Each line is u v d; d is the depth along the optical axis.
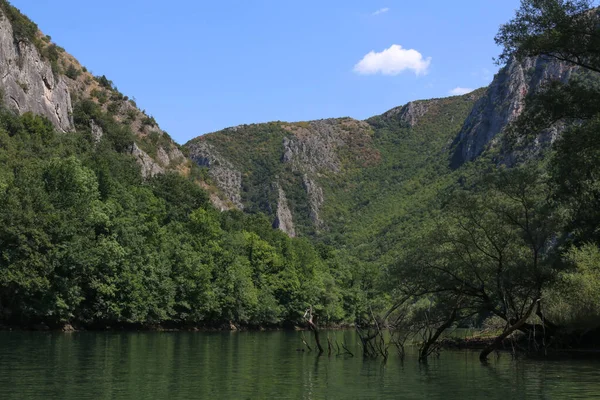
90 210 66.25
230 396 22.67
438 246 41.25
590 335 43.72
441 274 41.50
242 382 26.64
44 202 60.12
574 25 36.00
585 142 34.78
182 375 28.33
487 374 30.61
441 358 40.53
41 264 57.38
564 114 38.41
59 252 59.97
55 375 27.09
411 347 51.66
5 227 55.62
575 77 39.22
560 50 37.75
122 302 68.00
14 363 31.31
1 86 97.25
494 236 41.22
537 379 28.45
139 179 105.25
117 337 56.69
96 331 66.19
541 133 41.62
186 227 92.31
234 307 90.00
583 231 46.47
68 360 33.25
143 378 26.84
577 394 23.75
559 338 43.09
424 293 42.00
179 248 82.25
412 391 24.77
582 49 36.78
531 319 47.69
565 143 36.59
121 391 23.12
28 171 65.12
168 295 75.81
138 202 82.38
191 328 83.81
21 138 86.44
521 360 38.34
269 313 97.81
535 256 39.88
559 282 41.12
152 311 73.44
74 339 50.66
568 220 42.59
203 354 40.47
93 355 36.59
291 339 66.38
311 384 26.59
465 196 40.50
